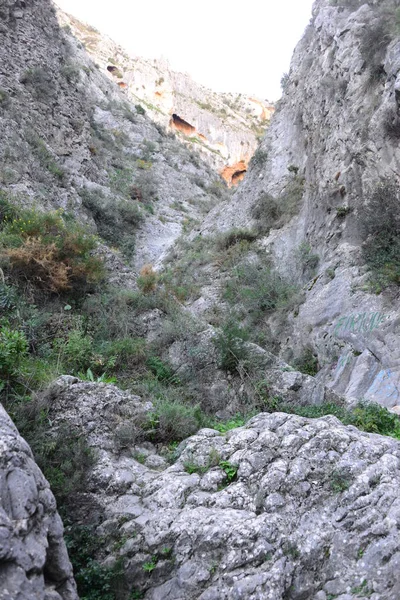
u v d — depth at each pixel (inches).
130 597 162.6
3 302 291.3
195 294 748.6
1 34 1081.4
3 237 333.1
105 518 181.0
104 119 1620.3
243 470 189.0
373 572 155.3
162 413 229.0
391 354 444.1
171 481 189.0
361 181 639.1
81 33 3078.2
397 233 534.9
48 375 242.2
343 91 749.9
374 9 776.9
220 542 164.7
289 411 282.5
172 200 1381.6
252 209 928.9
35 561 128.6
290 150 973.8
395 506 167.6
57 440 199.6
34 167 813.9
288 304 621.6
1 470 139.3
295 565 160.1
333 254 631.2
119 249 974.4
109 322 326.6
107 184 1171.9
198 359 304.7
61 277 323.9
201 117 2977.4
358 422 285.3
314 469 185.6
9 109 870.4
